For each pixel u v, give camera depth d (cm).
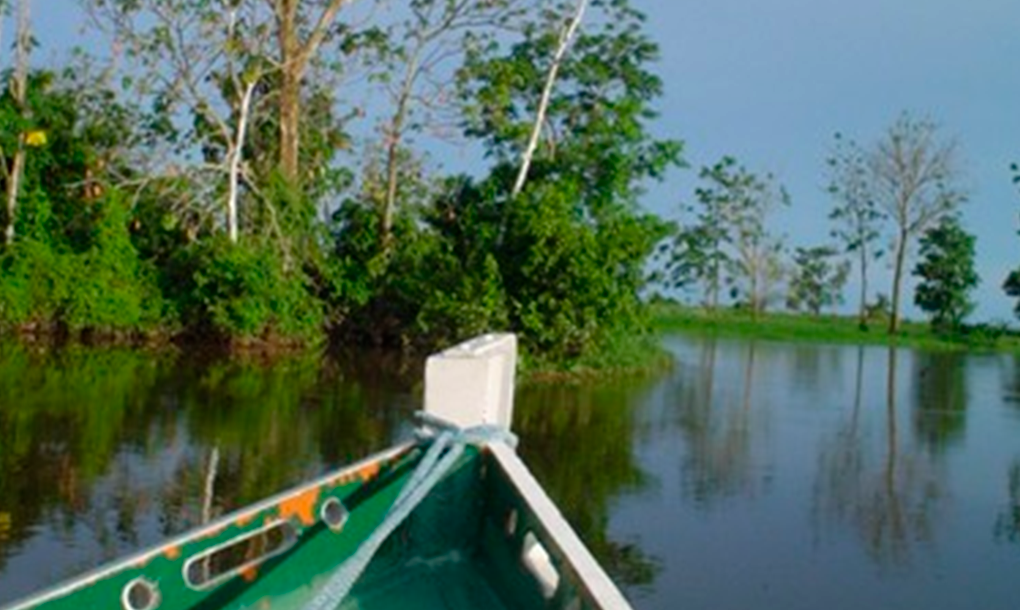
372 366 2545
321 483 362
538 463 1466
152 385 1959
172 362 2384
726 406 2261
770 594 948
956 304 6203
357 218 3216
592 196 3175
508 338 428
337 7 3120
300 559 361
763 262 6688
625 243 2475
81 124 2941
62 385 1866
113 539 970
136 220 2903
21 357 2248
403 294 2945
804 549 1102
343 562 342
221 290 2758
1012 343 5809
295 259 2942
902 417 2255
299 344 2848
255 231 2903
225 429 1543
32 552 917
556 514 346
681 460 1559
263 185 2964
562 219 2458
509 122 3133
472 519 375
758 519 1217
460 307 2470
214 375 2189
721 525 1180
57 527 996
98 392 1814
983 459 1716
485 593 368
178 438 1448
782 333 5672
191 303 2780
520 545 361
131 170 2955
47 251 2681
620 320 2523
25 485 1141
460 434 368
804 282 6938
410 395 2033
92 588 332
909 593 973
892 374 3419
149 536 985
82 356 2356
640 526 1152
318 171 3209
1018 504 1376
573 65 3206
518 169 3075
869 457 1689
